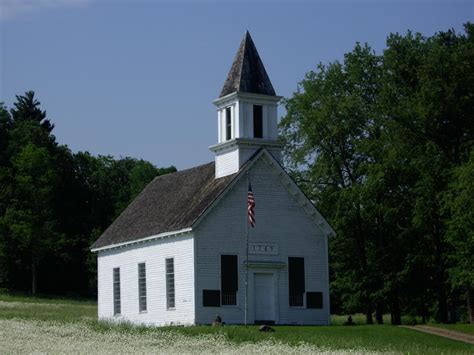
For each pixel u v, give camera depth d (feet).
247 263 206.59
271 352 131.95
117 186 485.15
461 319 311.47
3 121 475.31
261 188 212.43
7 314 228.63
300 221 216.54
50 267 426.10
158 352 130.00
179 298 207.31
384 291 257.96
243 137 213.87
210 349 139.64
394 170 249.75
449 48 248.32
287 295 212.02
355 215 265.75
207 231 204.33
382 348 150.71
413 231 257.55
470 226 213.66
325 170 263.70
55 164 440.04
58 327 177.27
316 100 270.46
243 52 220.43
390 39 254.06
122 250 235.81
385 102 244.22
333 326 199.93
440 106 229.04
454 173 222.89
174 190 237.86
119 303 237.04
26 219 406.82
